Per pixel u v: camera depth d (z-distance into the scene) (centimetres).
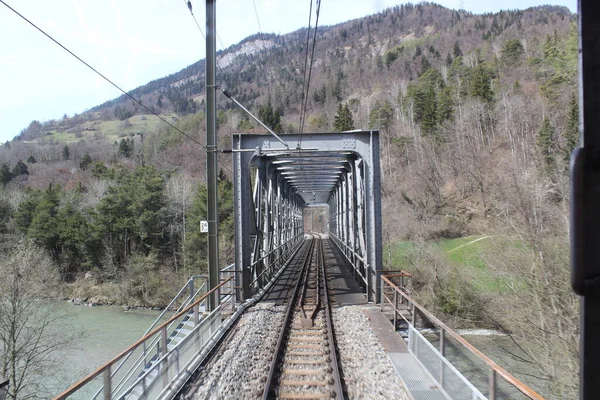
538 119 3372
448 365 529
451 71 7450
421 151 4947
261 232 1486
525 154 2834
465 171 3984
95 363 2217
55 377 2066
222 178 4853
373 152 1226
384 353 761
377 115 6981
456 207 3694
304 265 2009
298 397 588
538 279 1413
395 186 4584
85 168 8512
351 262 1748
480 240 2525
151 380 539
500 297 1684
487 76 5716
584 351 122
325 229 7894
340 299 1258
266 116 8188
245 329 923
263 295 1328
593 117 121
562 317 1309
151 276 3622
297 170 1878
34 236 4072
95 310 3394
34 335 2183
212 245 1084
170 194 4469
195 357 722
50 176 7850
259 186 1470
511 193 1720
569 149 1903
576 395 1245
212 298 1012
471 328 2089
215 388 618
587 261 116
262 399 569
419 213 3675
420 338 678
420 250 2620
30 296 2206
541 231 1511
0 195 5050
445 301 2206
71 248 4141
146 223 3997
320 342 841
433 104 5850
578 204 119
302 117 1031
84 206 4734
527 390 356
